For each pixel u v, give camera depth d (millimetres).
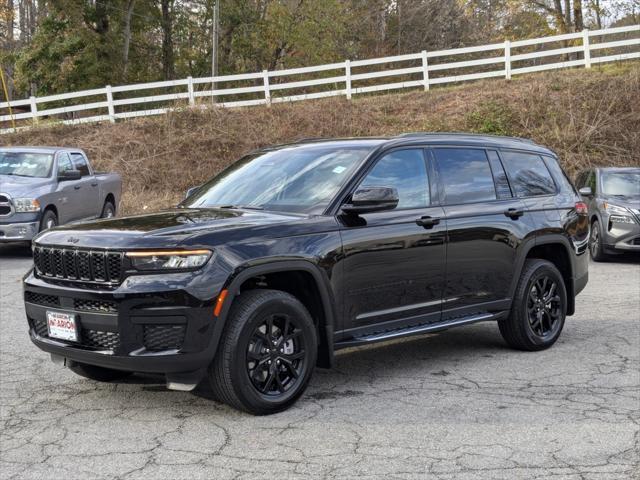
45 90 32719
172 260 4223
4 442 4137
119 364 4277
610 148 22047
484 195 6051
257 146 23562
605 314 7984
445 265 5574
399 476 3605
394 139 5578
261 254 4461
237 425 4387
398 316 5312
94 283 4367
